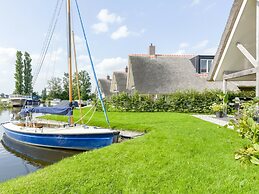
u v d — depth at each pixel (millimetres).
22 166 8719
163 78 27344
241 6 8859
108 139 9633
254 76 11445
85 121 15570
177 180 4496
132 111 21422
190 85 26672
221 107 14008
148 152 6410
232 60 11859
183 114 18312
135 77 27031
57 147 10266
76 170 5352
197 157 5723
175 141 7473
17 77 62688
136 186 4426
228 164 5027
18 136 11797
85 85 63219
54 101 46781
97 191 4348
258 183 4055
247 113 3195
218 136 8039
